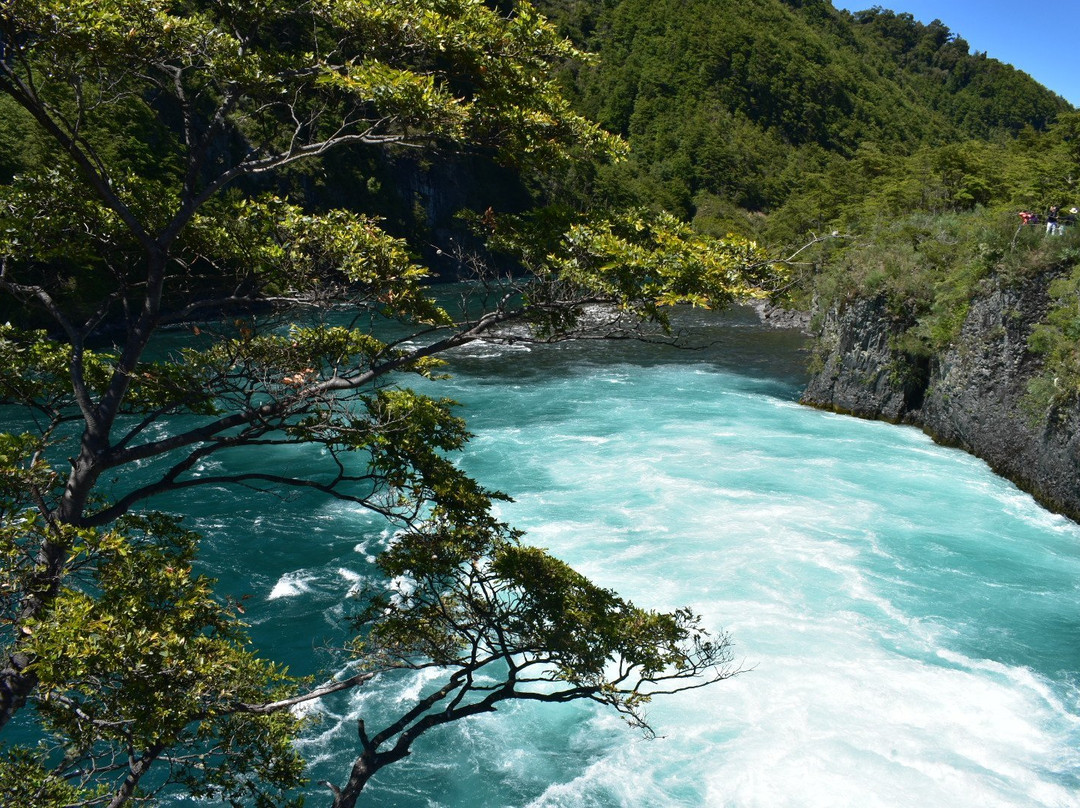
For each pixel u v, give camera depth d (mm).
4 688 7336
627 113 174875
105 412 8641
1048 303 30188
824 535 24219
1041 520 26188
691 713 16484
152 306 9062
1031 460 28906
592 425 35906
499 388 42656
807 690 16938
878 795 14219
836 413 40219
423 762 15648
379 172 98438
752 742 15617
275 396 9258
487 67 9414
